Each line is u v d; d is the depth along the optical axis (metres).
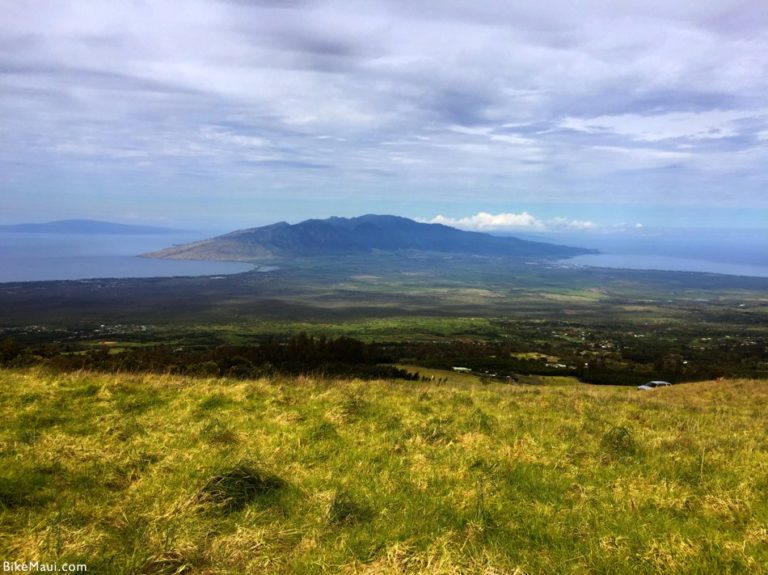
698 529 5.92
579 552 5.30
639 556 5.20
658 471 7.95
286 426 9.96
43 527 5.52
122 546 5.21
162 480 7.11
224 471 6.88
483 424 10.56
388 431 9.87
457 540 5.53
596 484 7.41
